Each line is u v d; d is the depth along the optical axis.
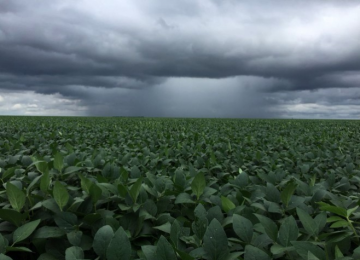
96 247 1.80
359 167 5.56
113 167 3.46
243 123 24.11
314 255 1.60
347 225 1.99
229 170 4.70
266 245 1.97
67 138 8.82
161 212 2.68
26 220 2.41
